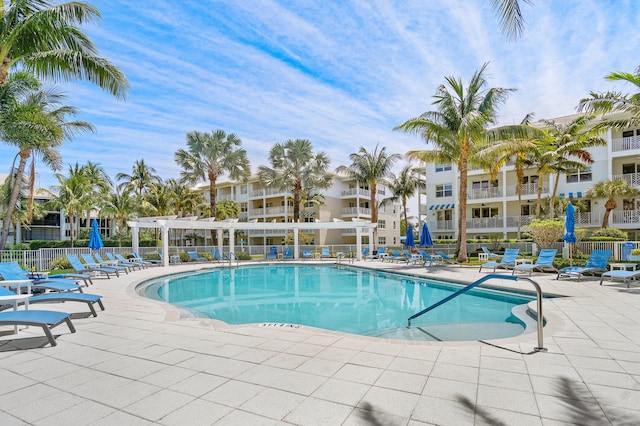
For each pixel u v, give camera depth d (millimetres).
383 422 2840
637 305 7629
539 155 24172
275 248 28781
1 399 3312
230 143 30375
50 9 10039
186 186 39125
